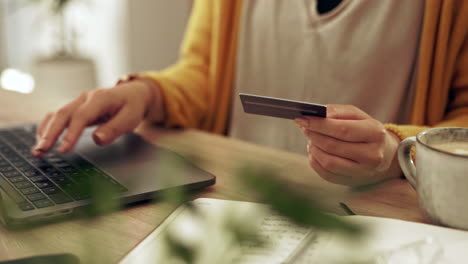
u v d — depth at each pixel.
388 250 0.39
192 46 1.10
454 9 0.82
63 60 2.69
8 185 0.52
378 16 0.91
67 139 0.64
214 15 1.06
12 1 2.89
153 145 0.69
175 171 0.57
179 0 2.38
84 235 0.42
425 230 0.42
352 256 0.37
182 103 0.94
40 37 2.92
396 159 0.58
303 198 0.16
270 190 0.16
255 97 0.51
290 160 0.68
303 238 0.39
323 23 0.97
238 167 0.16
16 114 0.93
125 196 0.50
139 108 0.77
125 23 2.43
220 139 0.78
